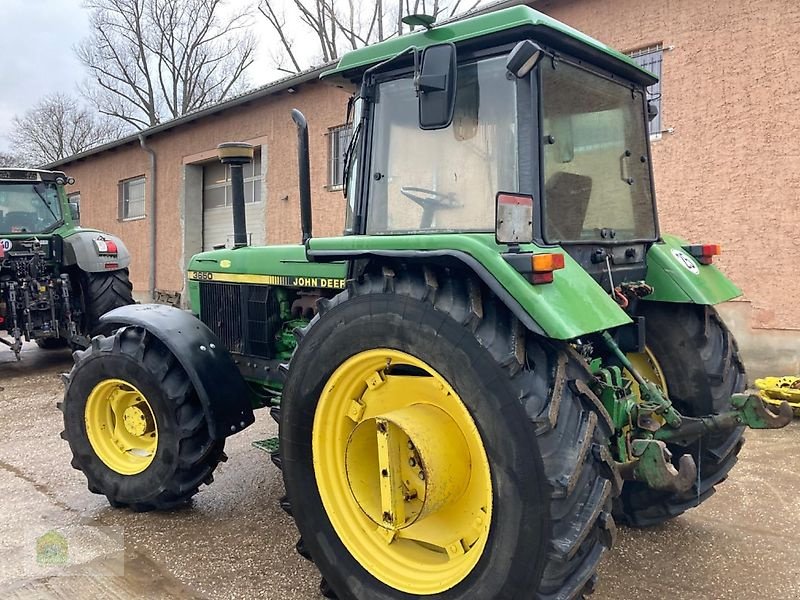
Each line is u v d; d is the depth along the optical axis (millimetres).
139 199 15297
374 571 2525
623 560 3006
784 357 6086
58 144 32531
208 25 26516
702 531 3299
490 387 2170
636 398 2604
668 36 6570
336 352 2592
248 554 3082
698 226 6543
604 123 3006
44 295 7680
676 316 3207
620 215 3088
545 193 2555
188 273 4242
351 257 2531
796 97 5871
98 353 3562
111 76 27141
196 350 3359
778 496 3725
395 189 2879
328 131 10453
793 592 2730
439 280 2400
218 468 4277
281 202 11445
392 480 2449
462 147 2688
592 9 7055
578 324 2123
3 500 3756
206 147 12922
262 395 3984
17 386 6945
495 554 2170
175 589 2779
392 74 2879
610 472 2195
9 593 2750
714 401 3127
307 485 2707
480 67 2648
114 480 3539
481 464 2330
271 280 3732
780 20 5910
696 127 6480
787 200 5992
